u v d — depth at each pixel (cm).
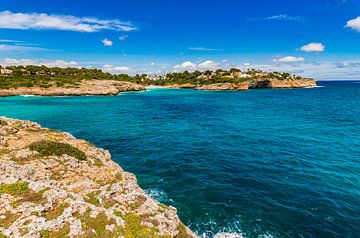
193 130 4566
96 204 1366
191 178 2441
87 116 6150
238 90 16750
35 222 1029
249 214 1827
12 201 1177
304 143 3616
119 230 1120
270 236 1593
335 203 1969
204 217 1789
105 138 3978
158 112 6925
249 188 2231
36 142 2280
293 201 2003
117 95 12988
